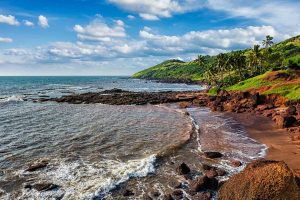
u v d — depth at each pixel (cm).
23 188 2069
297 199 1343
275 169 1406
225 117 5512
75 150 3100
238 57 11588
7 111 6391
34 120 5166
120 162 2659
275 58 11656
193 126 4475
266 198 1358
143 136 3800
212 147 3194
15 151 3058
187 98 9081
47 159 2756
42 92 12631
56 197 1920
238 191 1499
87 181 2195
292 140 3481
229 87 9769
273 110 5878
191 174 2353
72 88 15875
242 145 3291
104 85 19538
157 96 9962
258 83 8525
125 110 6831
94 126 4562
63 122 4959
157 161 2675
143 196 1952
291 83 7425
